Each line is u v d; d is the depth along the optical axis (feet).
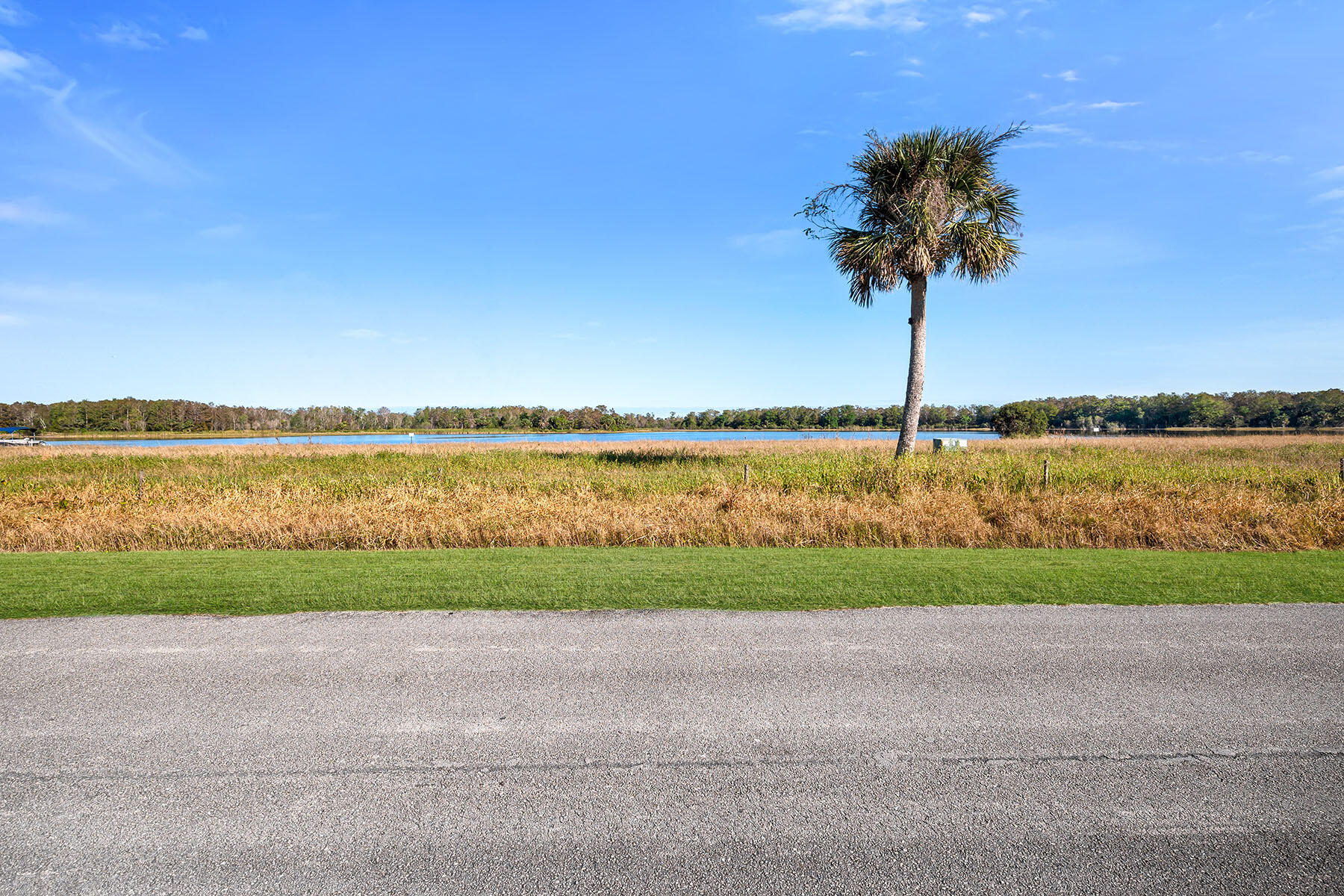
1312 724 12.57
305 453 106.01
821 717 12.88
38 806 9.89
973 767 11.07
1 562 27.96
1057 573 25.04
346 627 18.45
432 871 8.60
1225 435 159.43
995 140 55.31
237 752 11.47
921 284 58.39
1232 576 24.61
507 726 12.48
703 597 21.81
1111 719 12.76
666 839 9.23
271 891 8.24
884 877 8.53
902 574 24.97
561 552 30.48
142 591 22.47
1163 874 8.59
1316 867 8.72
